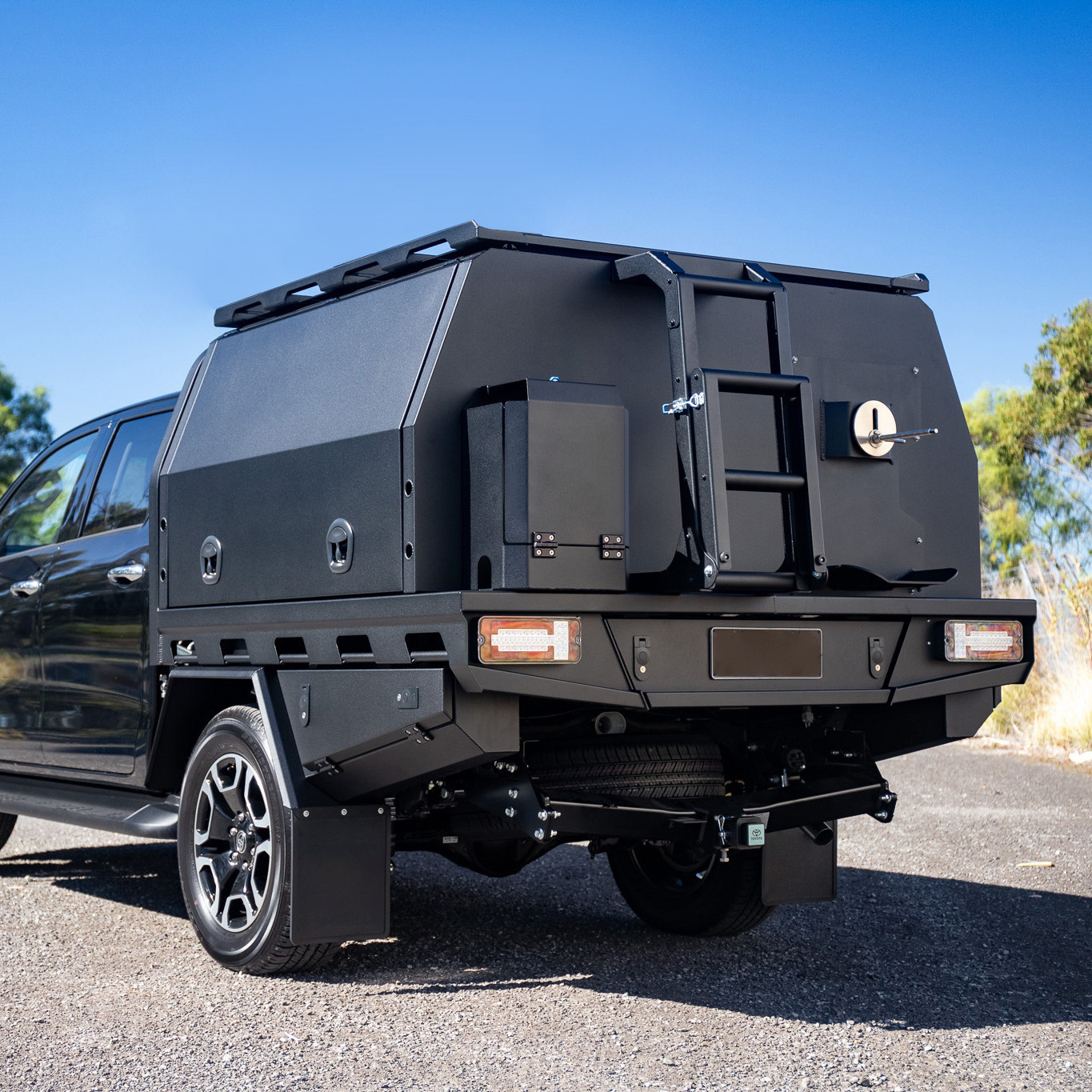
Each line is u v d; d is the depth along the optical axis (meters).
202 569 4.95
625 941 5.12
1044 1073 3.49
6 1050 3.67
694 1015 4.04
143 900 6.06
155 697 5.40
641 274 4.17
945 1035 3.83
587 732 4.59
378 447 4.07
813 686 4.25
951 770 10.32
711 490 3.84
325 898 4.30
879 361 4.85
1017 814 8.16
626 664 3.93
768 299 4.25
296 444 4.47
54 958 4.85
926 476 4.88
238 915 4.70
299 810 4.29
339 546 4.22
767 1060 3.59
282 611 4.44
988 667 4.60
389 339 4.27
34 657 6.30
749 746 4.94
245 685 4.79
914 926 5.34
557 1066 3.53
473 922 5.50
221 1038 3.79
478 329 4.09
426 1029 3.88
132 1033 3.84
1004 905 5.69
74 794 6.02
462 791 4.49
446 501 3.99
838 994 4.31
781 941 5.10
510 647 3.73
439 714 3.80
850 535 4.66
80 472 6.40
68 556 6.12
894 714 4.86
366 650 4.20
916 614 4.41
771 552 4.49
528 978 4.51
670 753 4.66
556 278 4.23
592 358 4.27
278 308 5.02
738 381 3.95
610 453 3.93
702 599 4.01
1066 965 4.68
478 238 4.08
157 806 5.37
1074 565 12.05
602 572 3.88
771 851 4.91
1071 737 11.27
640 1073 3.48
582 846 7.65
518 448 3.81
